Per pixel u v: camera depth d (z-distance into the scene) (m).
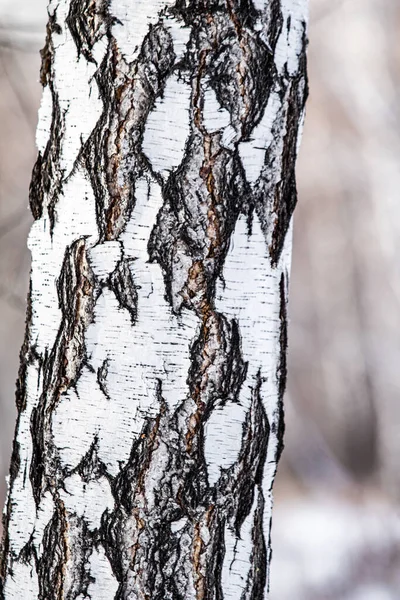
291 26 2.03
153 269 2.00
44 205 2.04
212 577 2.02
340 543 7.07
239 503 2.03
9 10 3.51
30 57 4.89
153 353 2.00
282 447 2.08
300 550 7.01
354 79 10.28
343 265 13.58
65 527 2.02
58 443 2.02
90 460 2.01
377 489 10.76
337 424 13.29
